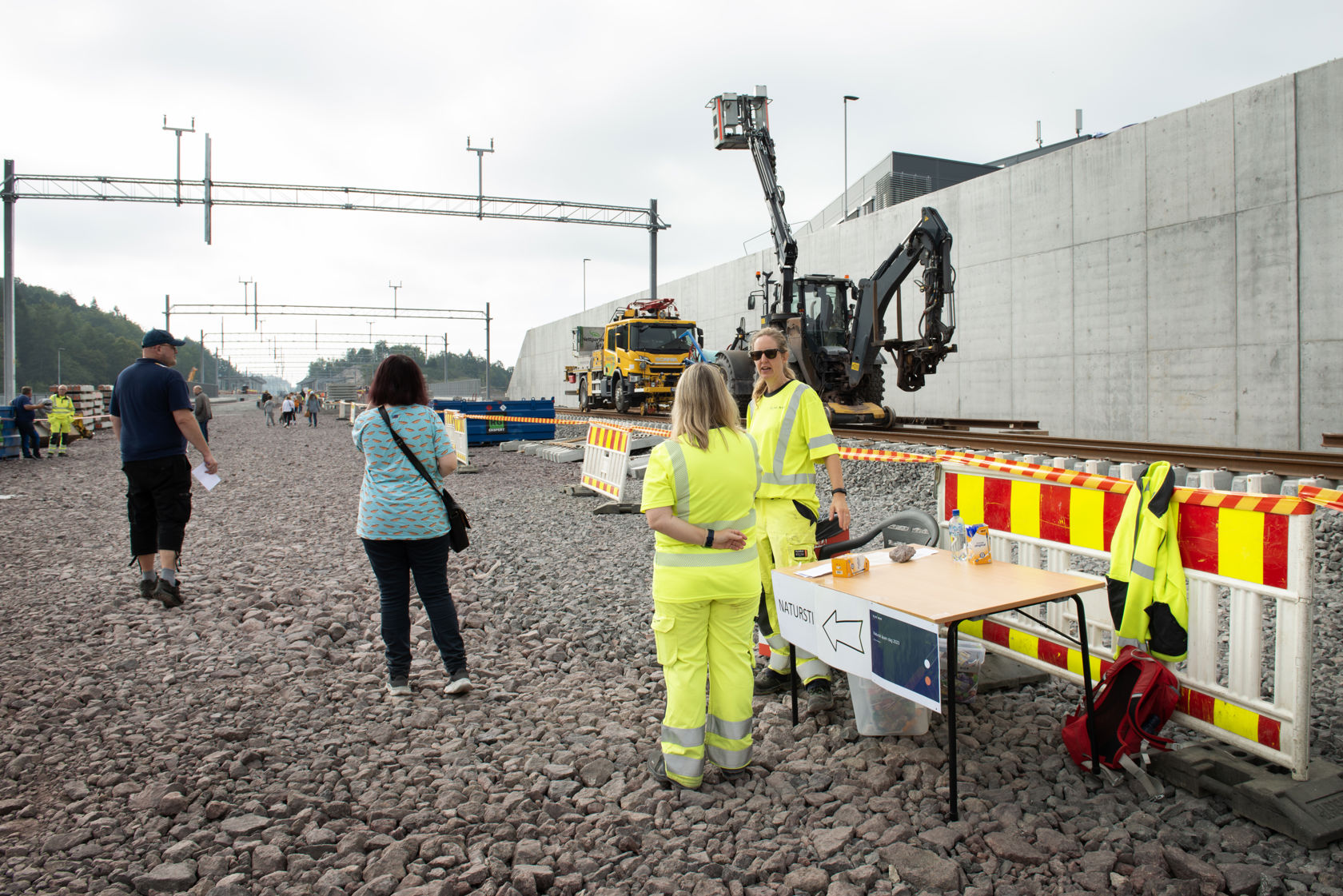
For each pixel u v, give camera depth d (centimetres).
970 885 247
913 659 279
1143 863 254
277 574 679
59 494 1232
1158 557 317
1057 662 370
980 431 1497
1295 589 272
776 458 394
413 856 269
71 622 542
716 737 320
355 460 1800
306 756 346
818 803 298
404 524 397
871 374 1577
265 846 271
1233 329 1474
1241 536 291
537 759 335
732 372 1545
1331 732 338
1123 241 1673
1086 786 306
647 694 414
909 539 452
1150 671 304
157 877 251
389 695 414
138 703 403
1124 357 1683
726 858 264
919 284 1489
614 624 536
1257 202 1429
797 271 2886
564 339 5712
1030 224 1900
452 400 2266
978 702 390
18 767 330
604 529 870
